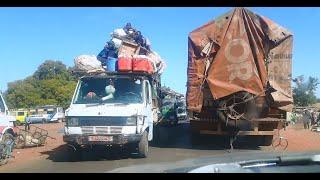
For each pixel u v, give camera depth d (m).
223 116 14.95
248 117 14.95
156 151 15.15
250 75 14.81
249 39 14.88
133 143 13.30
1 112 13.68
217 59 14.95
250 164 2.80
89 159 13.41
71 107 13.24
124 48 16.17
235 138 15.55
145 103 13.58
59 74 102.81
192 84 15.17
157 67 17.73
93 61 14.02
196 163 2.94
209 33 14.97
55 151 16.25
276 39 14.73
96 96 13.59
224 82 14.90
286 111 15.09
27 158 14.46
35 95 87.50
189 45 15.16
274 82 14.87
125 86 13.72
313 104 72.25
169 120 20.78
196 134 16.72
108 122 12.76
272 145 16.56
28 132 18.83
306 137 23.19
